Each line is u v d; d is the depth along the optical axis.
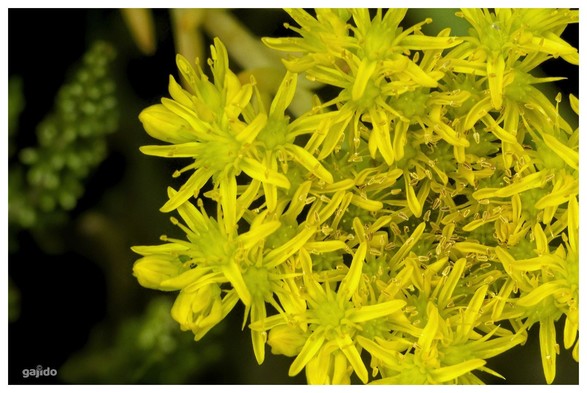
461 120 0.21
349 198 0.21
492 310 0.21
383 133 0.21
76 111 0.23
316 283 0.21
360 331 0.21
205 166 0.21
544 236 0.21
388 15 0.21
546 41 0.21
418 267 0.21
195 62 0.22
